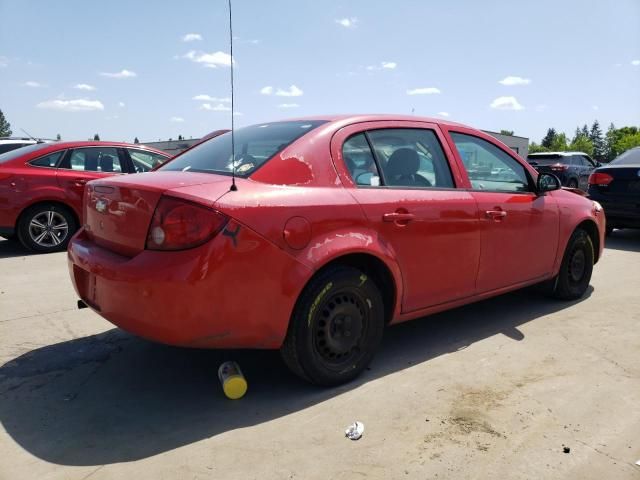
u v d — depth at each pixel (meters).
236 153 3.32
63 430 2.71
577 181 18.22
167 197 2.65
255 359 3.59
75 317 4.42
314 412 2.90
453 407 2.95
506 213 4.01
